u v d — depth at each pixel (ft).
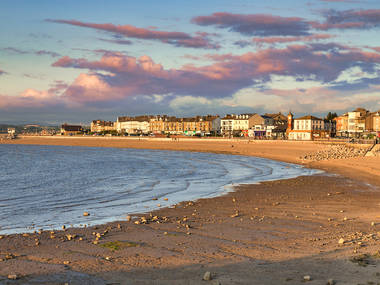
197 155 325.42
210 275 36.47
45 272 40.96
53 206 93.91
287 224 68.03
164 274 39.17
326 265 38.73
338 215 76.18
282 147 347.77
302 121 520.42
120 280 37.55
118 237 59.41
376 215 74.69
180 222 71.82
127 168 205.67
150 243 54.60
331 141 353.72
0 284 36.88
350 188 121.90
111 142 554.46
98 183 140.26
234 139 442.09
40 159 285.64
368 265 37.55
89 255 48.55
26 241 57.67
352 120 506.07
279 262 41.73
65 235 61.77
